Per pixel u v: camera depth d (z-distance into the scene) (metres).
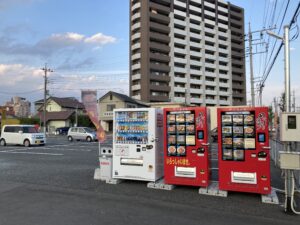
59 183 8.56
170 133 7.81
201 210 5.94
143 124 8.23
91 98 10.44
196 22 85.06
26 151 19.55
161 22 77.12
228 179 7.05
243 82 95.06
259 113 6.88
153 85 72.19
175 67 78.12
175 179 7.68
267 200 6.48
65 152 18.78
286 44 6.75
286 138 5.91
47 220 5.28
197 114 7.55
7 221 5.22
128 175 8.33
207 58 85.81
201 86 84.00
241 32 95.94
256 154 6.82
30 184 8.45
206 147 7.41
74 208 6.04
